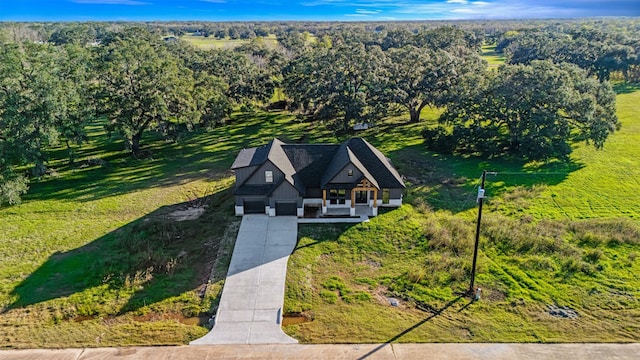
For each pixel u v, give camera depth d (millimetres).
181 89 41688
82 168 39438
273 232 27422
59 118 35625
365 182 28750
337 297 21766
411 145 44344
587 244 25766
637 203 31297
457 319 20203
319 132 49812
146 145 46562
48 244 26531
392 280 23000
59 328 19703
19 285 22516
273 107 63156
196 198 32906
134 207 31469
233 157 42094
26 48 37469
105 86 39406
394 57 52531
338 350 18406
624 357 17953
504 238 26266
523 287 22203
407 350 18391
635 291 21688
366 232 27375
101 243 26609
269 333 19375
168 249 25891
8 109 32281
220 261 24547
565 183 34844
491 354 18172
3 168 32438
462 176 36531
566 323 19828
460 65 50188
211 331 19516
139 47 44781
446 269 23656
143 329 19656
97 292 22031
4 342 18812
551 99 38156
